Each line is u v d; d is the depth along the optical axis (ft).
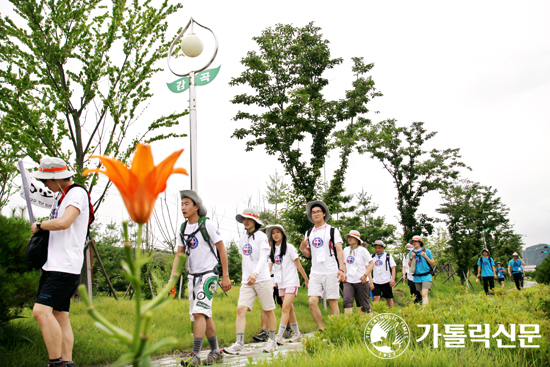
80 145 32.55
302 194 48.91
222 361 16.11
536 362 12.07
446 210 100.42
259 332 23.98
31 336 17.46
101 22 33.14
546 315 16.61
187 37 23.52
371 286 28.37
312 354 13.48
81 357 15.99
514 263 57.98
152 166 2.68
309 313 34.12
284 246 22.48
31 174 13.37
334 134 54.65
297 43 53.88
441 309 17.87
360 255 26.30
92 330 20.39
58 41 31.60
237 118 52.85
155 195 2.67
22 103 29.25
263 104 53.01
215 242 16.49
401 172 107.55
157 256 47.78
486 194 123.95
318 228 21.38
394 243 74.43
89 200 13.64
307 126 50.55
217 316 28.50
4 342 16.21
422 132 107.55
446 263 91.15
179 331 22.30
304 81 52.06
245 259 19.92
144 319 2.60
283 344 21.03
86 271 32.27
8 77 27.55
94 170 2.60
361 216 123.44
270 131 51.90
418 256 31.99
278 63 52.70
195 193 16.79
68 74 31.68
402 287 66.95
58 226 12.30
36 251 12.59
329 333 15.12
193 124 23.73
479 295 22.27
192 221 16.87
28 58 29.96
